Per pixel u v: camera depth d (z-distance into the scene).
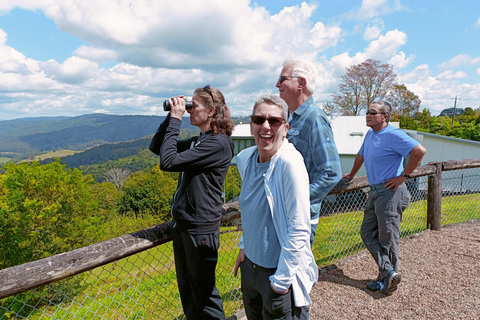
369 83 30.62
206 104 1.75
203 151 1.66
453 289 2.84
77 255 1.57
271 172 1.47
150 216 35.25
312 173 1.91
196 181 1.70
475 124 37.53
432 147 18.20
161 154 1.63
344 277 3.15
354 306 2.63
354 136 16.83
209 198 1.73
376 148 2.84
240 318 2.41
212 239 1.75
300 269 1.45
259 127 1.48
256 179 1.58
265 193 1.51
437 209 4.38
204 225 1.72
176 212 1.76
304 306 1.53
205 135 1.76
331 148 1.84
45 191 16.72
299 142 1.93
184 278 1.91
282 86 1.99
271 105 1.46
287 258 1.37
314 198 1.85
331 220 4.46
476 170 11.56
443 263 3.38
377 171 2.86
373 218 2.96
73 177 17.58
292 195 1.38
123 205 37.19
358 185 3.25
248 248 1.60
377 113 2.83
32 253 14.74
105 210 30.47
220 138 1.73
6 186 16.03
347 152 15.70
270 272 1.51
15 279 1.37
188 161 1.62
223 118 1.78
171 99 1.77
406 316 2.46
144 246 1.83
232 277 3.20
